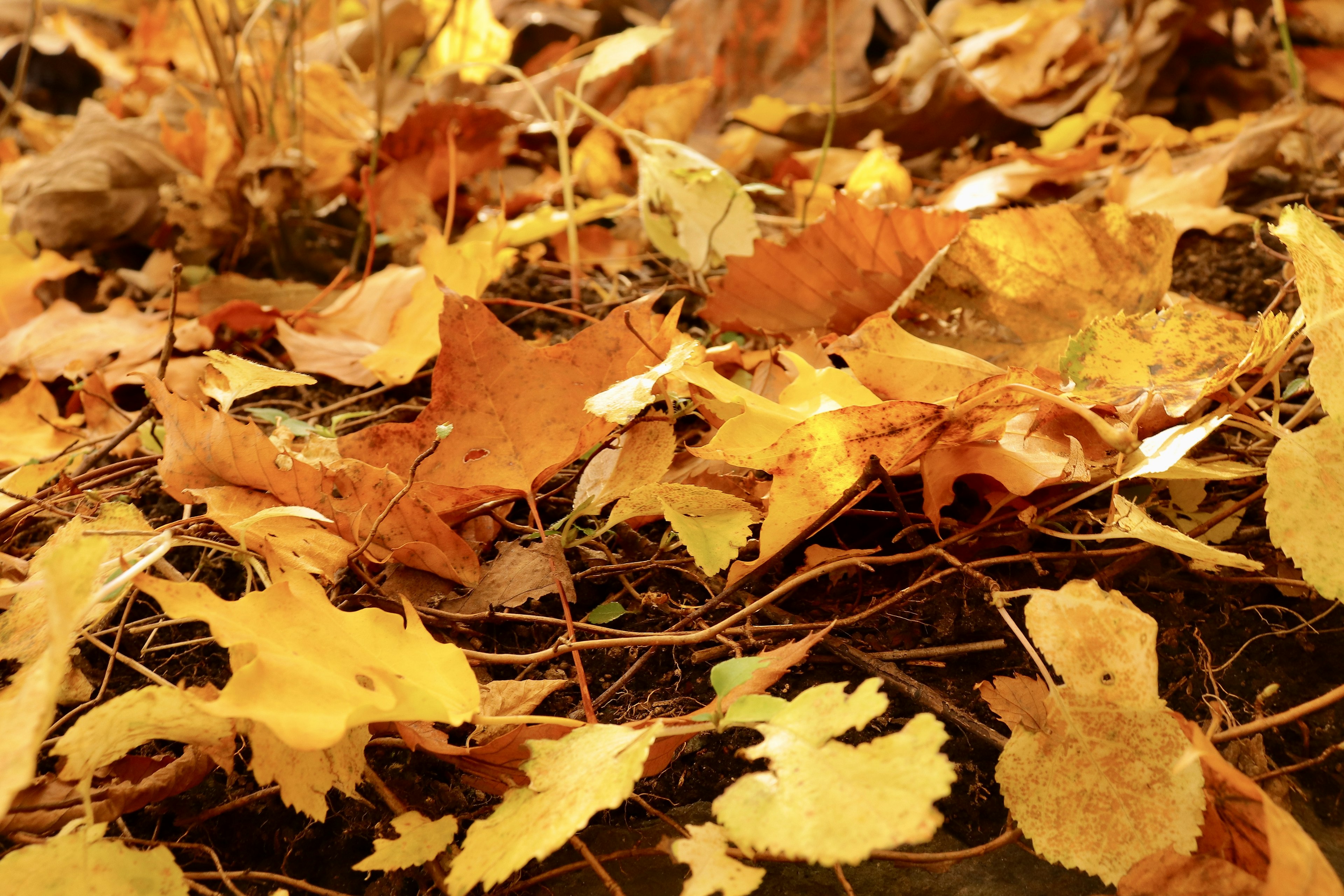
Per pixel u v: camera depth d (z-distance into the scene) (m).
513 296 1.11
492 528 0.84
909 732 0.68
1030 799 0.71
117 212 1.28
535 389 0.81
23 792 0.74
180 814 0.76
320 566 0.77
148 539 0.78
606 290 1.13
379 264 1.27
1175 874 0.69
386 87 1.72
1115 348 0.80
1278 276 1.01
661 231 1.05
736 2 1.62
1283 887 0.66
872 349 0.83
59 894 0.68
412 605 0.78
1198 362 0.79
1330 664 0.79
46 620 0.74
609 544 0.85
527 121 1.50
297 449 0.84
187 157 1.29
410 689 0.70
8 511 0.82
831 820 0.66
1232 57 1.59
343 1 2.10
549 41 1.99
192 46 1.79
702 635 0.77
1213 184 1.08
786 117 1.45
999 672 0.78
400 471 0.81
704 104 1.60
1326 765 0.75
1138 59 1.49
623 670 0.80
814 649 0.80
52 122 1.79
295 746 0.67
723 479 0.84
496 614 0.78
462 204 1.37
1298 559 0.73
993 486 0.82
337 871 0.75
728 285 0.95
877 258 0.94
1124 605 0.72
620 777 0.68
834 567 0.78
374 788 0.76
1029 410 0.79
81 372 0.98
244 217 1.25
